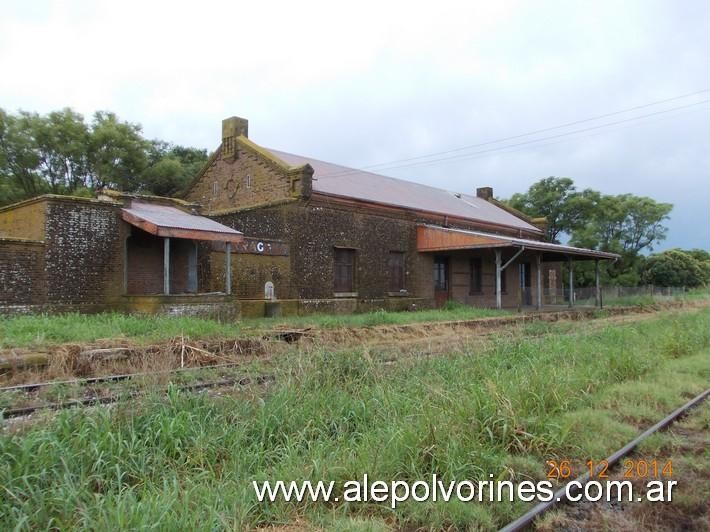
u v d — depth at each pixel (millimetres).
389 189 27656
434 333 16969
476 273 29203
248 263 18734
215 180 25562
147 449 5215
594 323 20391
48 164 35438
